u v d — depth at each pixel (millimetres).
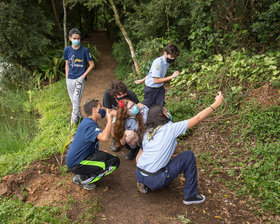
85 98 6625
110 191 3182
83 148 2818
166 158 2547
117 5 8992
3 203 2912
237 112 4281
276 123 3625
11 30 6957
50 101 6363
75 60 4340
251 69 4891
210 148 3869
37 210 2822
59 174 3479
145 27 6980
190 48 7039
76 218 2736
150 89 4051
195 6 6215
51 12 10297
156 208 2871
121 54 8539
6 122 5824
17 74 7715
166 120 2643
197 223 2643
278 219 2621
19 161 3781
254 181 3045
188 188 2762
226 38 6523
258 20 6480
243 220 2658
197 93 5246
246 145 3629
